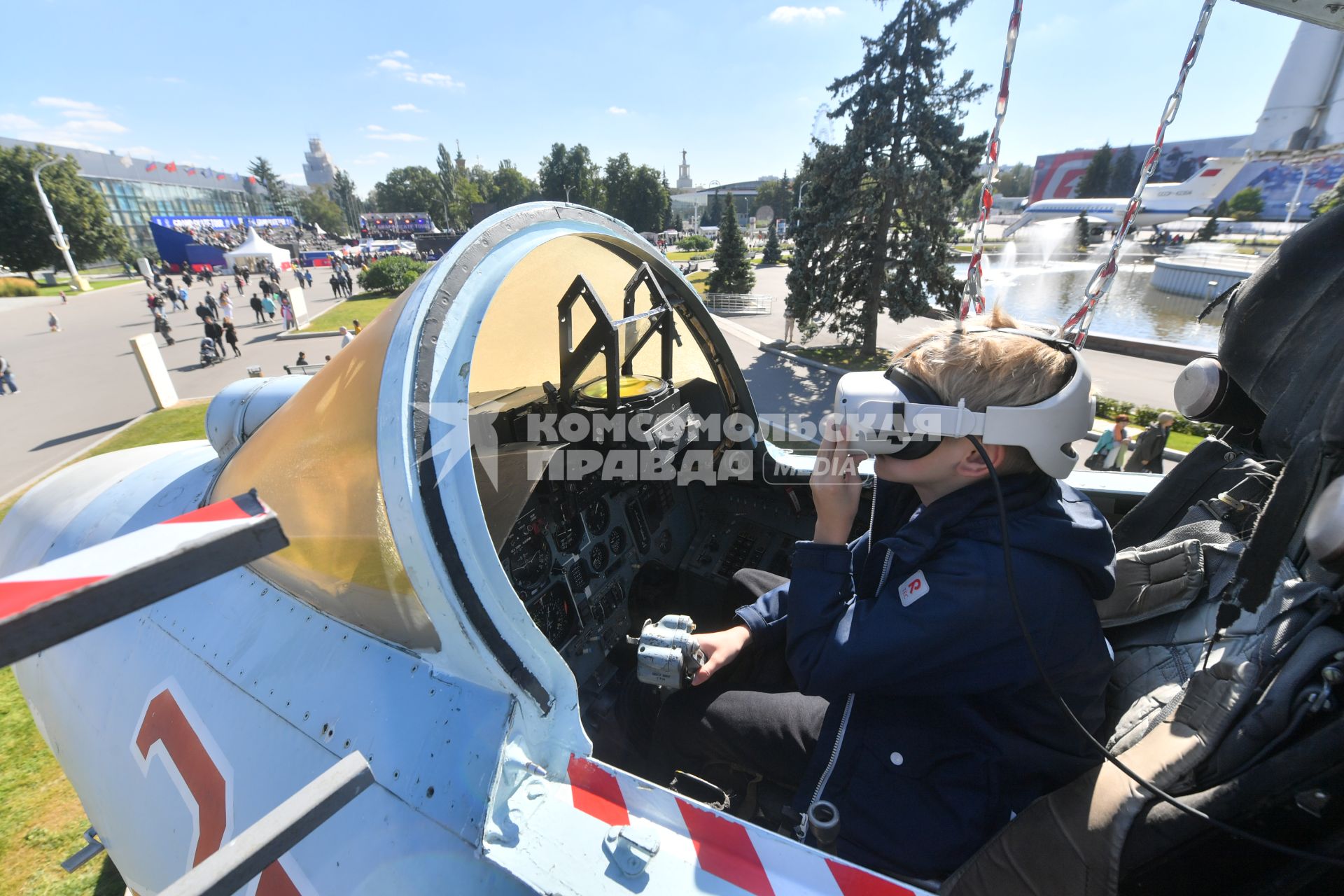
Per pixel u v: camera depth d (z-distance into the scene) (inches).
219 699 51.9
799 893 33.1
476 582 40.3
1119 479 84.9
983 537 37.1
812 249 563.5
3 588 20.1
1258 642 34.1
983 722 39.7
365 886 40.4
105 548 22.2
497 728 40.4
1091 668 38.8
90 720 63.4
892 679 39.4
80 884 99.9
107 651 63.2
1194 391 53.6
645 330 87.6
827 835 36.2
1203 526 49.6
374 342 47.9
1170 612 49.5
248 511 24.6
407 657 46.1
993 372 34.0
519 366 87.6
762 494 93.1
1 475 325.4
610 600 77.5
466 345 43.6
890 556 42.6
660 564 88.0
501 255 49.6
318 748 44.9
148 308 1120.8
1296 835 30.9
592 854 36.1
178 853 53.6
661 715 57.1
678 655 47.2
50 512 82.8
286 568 52.7
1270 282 42.8
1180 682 45.4
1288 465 30.6
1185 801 32.0
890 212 530.6
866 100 510.3
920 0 471.5
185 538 23.4
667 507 90.5
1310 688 30.0
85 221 1706.4
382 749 42.6
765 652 61.4
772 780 50.4
